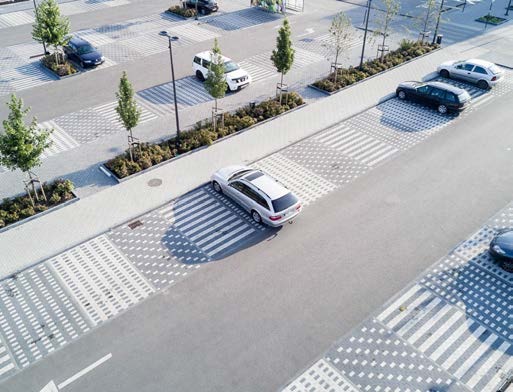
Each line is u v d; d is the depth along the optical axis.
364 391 13.62
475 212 20.34
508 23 41.31
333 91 29.73
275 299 16.39
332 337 15.11
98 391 13.59
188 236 19.17
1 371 14.23
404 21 41.22
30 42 37.28
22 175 22.58
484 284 17.06
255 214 19.73
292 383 13.78
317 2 46.09
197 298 16.45
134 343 14.95
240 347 14.77
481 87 30.77
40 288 16.94
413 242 18.83
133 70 32.69
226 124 26.00
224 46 36.31
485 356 14.62
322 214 20.23
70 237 19.05
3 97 29.36
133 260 18.06
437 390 13.66
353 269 17.59
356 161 23.67
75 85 30.86
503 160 23.62
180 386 13.67
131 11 43.53
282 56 26.80
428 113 27.94
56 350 14.80
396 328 15.45
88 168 23.03
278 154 24.12
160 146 24.30
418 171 22.89
